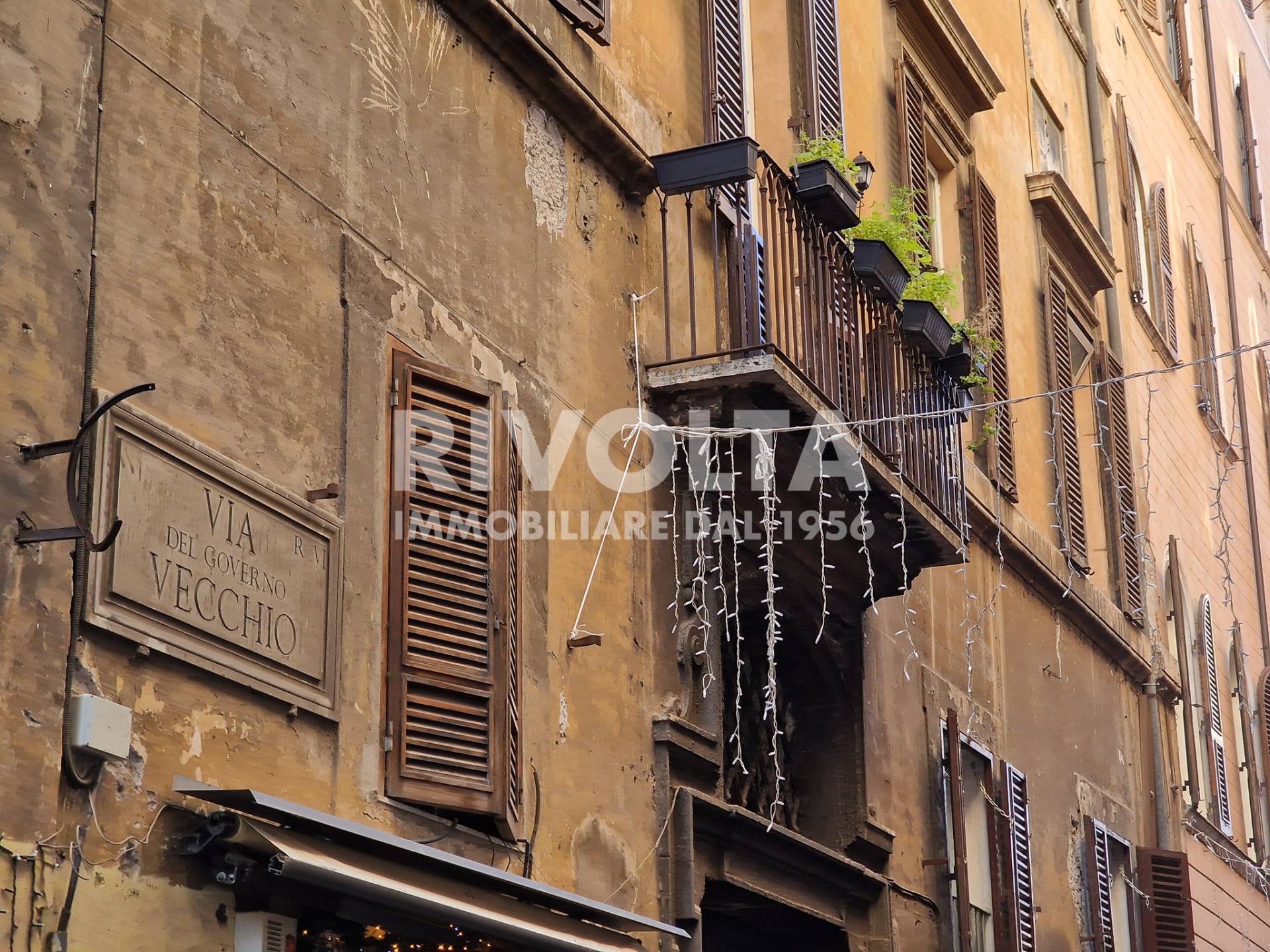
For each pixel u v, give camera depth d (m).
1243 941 21.89
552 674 8.79
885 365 11.55
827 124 12.98
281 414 7.19
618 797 9.19
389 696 7.59
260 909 6.59
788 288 11.09
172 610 6.40
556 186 9.55
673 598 10.03
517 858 8.23
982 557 15.45
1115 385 20.17
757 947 11.68
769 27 12.91
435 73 8.66
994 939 14.12
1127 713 19.17
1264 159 31.62
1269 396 28.62
